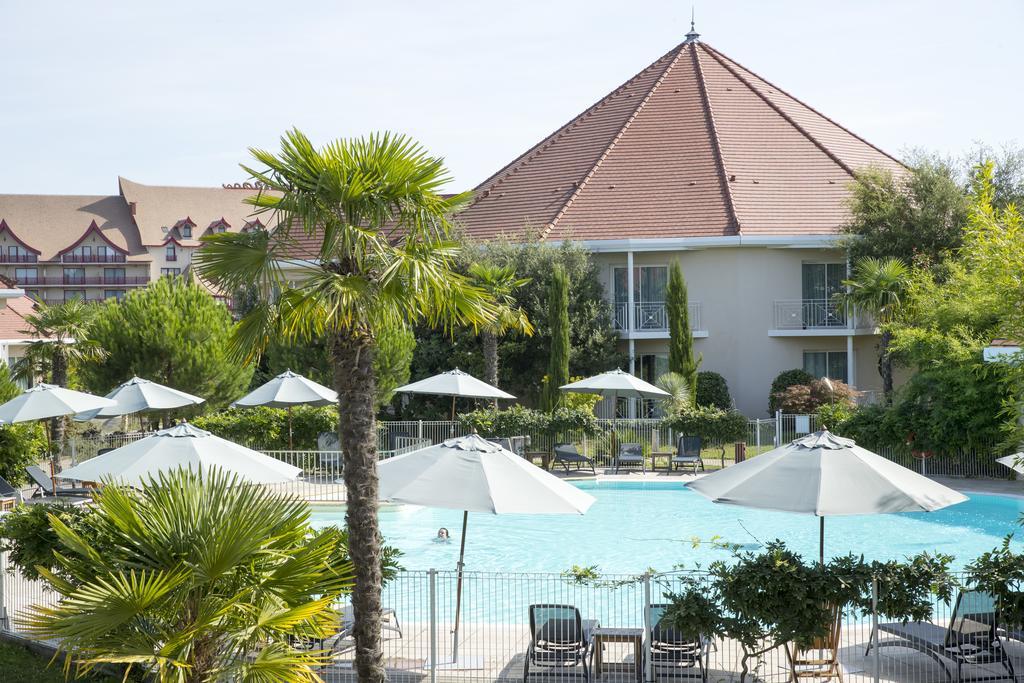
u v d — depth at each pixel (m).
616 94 46.53
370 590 9.57
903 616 10.20
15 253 104.75
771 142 41.34
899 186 34.84
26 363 28.91
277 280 9.65
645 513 22.78
